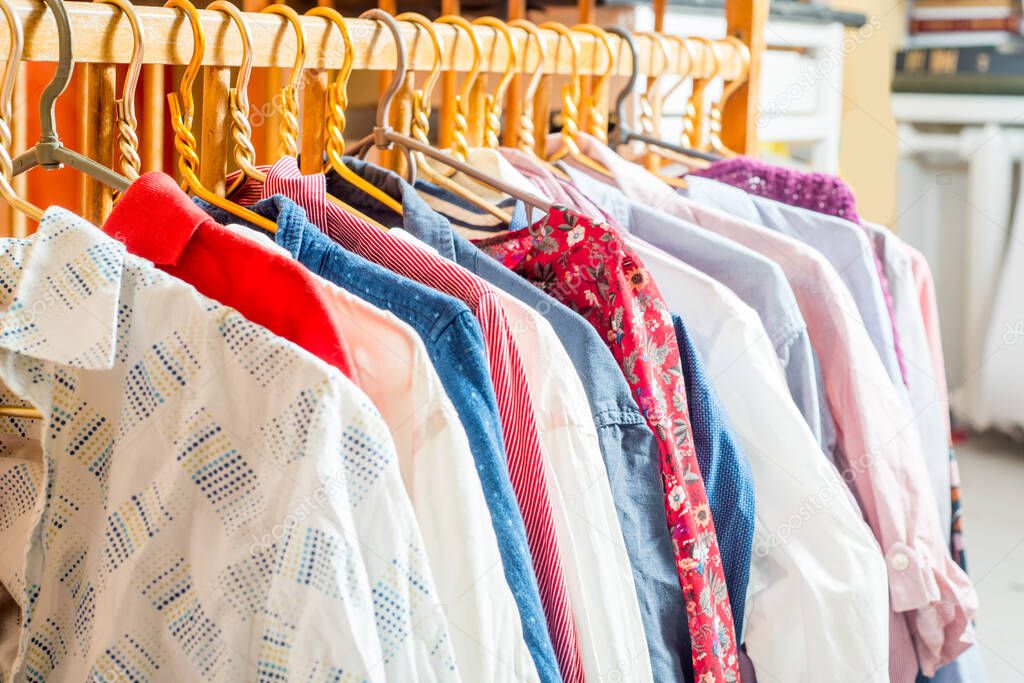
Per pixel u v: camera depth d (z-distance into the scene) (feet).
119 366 2.10
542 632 2.31
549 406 2.55
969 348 10.12
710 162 4.17
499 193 3.39
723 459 2.97
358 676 1.88
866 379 3.34
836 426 3.41
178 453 2.01
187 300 2.05
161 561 2.03
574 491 2.54
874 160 8.83
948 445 3.94
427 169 3.25
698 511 2.83
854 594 3.01
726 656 2.89
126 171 2.64
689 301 3.14
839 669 3.01
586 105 4.17
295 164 2.90
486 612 2.15
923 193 9.64
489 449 2.27
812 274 3.38
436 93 5.35
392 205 2.99
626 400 2.73
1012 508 8.75
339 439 1.93
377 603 1.97
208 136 2.99
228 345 2.00
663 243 3.41
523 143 3.71
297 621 1.89
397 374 2.17
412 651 1.99
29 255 2.03
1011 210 9.84
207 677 2.00
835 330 3.35
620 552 2.62
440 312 2.29
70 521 2.16
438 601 2.02
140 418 2.06
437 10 5.16
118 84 4.29
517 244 2.94
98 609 2.06
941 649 3.47
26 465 2.40
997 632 6.96
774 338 3.22
